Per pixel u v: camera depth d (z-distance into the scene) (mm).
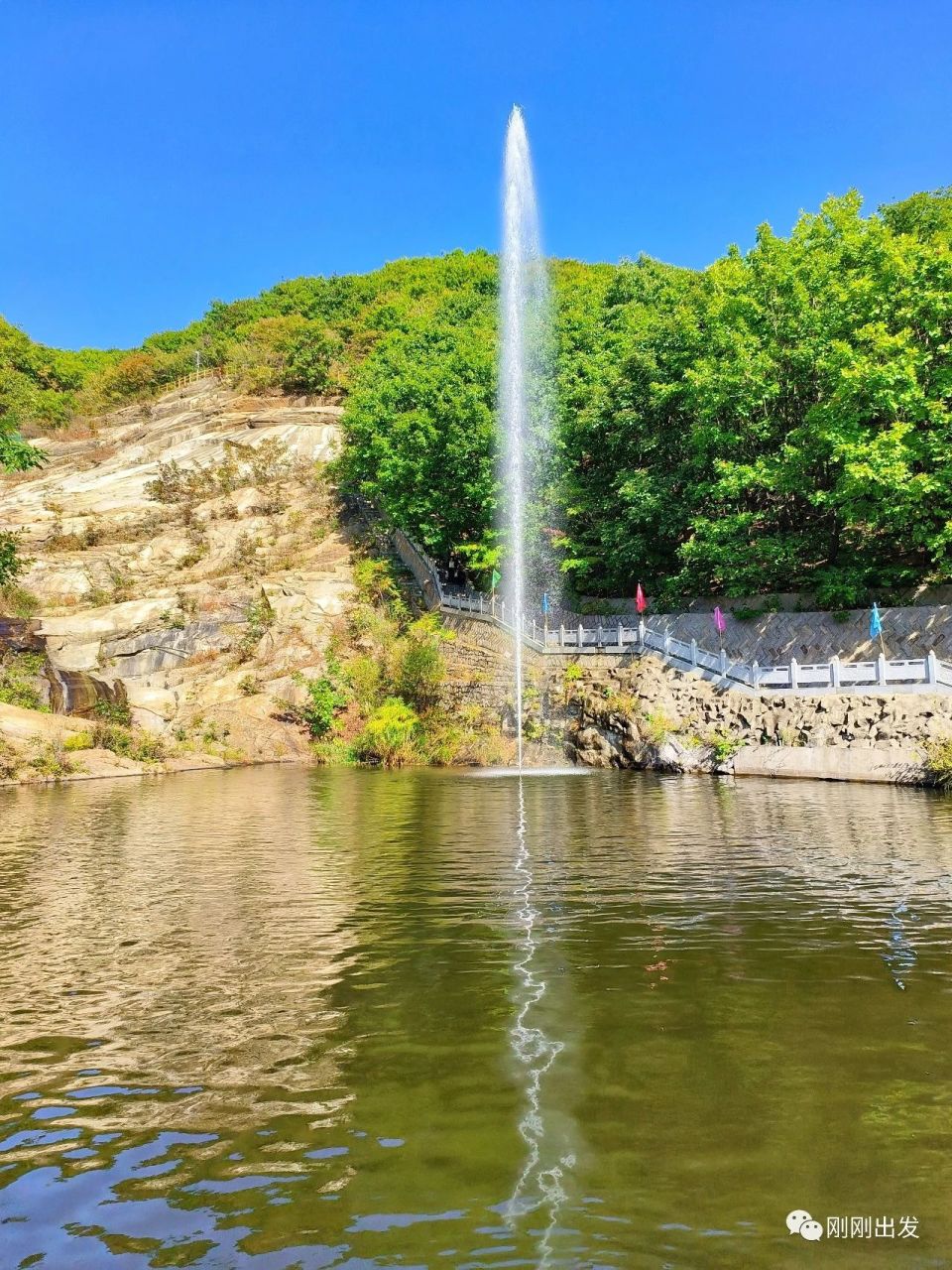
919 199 35969
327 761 35844
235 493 57750
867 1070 5723
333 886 11617
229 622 43469
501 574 40969
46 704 35344
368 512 56438
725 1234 3979
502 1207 4211
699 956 8242
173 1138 4953
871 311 28609
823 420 27719
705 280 36344
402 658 37969
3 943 9031
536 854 13695
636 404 36438
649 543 35375
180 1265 3812
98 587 47156
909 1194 4293
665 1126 4988
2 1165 4688
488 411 40906
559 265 75688
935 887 10992
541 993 7277
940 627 27031
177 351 100688
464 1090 5484
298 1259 3842
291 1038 6395
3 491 61375
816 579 31016
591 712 30812
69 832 17016
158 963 8258
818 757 23938
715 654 30422
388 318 87125
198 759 34188
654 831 15680
